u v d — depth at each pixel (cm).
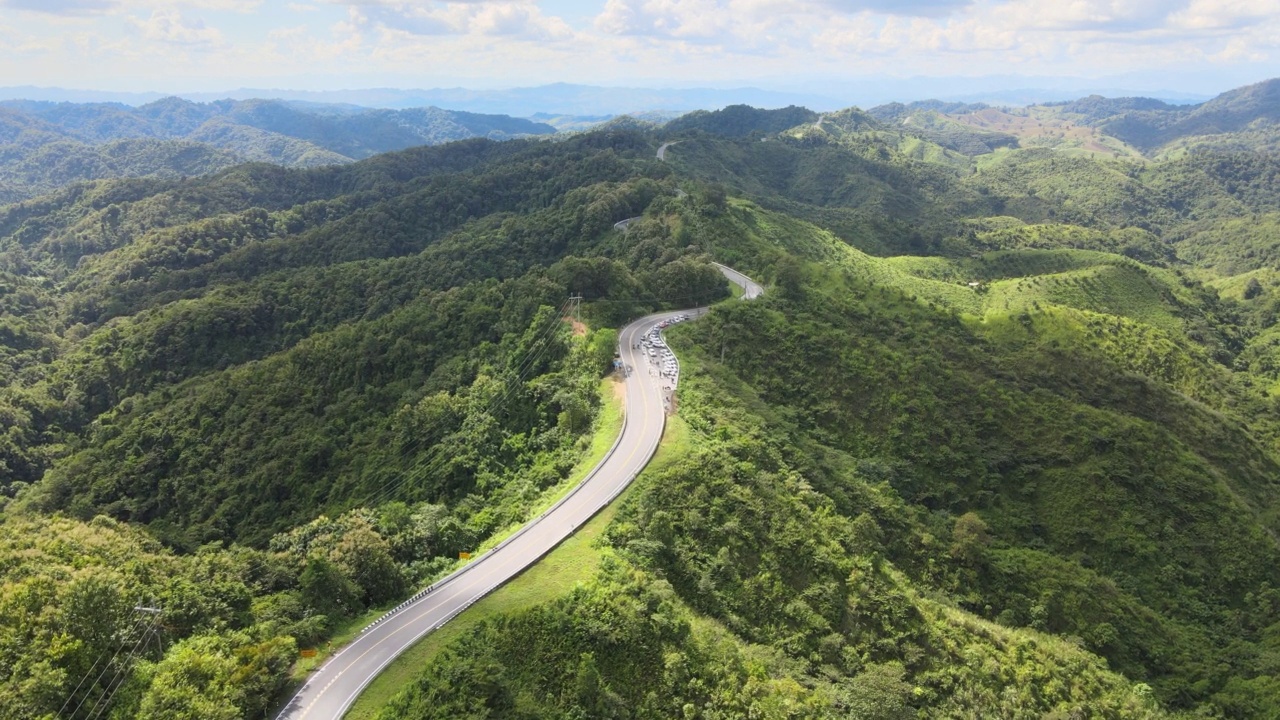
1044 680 7812
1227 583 10512
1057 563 10081
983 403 12938
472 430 11619
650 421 10625
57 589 6531
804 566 8162
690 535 8156
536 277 16075
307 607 7144
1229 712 8469
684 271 15875
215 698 5616
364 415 13838
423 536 8538
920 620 7912
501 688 5806
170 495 13362
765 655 6981
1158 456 11938
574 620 6525
